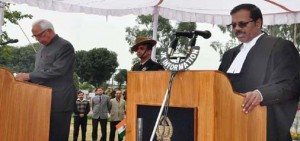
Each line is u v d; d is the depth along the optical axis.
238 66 3.05
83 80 57.16
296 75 2.88
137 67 6.04
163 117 2.42
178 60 2.38
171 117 2.40
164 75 2.46
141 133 2.54
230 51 3.29
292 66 2.88
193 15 7.68
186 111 2.34
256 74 2.94
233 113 2.37
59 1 6.77
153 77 2.50
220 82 2.28
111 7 7.22
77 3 6.90
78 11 7.12
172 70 2.39
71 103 5.08
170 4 7.03
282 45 2.95
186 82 2.35
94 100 15.52
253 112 2.55
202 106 2.28
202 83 2.29
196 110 2.30
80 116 15.96
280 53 2.91
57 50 5.04
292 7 6.61
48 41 5.10
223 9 7.15
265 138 2.66
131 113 2.59
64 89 5.00
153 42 5.88
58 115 4.93
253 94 2.49
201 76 2.29
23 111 4.00
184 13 7.62
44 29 5.04
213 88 2.24
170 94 2.41
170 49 2.47
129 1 6.72
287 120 2.91
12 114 3.88
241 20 3.00
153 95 2.50
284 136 2.92
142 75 2.55
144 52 5.87
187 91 2.34
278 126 2.92
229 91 2.33
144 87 2.54
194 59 2.33
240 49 3.22
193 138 2.31
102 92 15.58
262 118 2.64
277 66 2.87
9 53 14.93
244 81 2.98
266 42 3.00
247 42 3.10
